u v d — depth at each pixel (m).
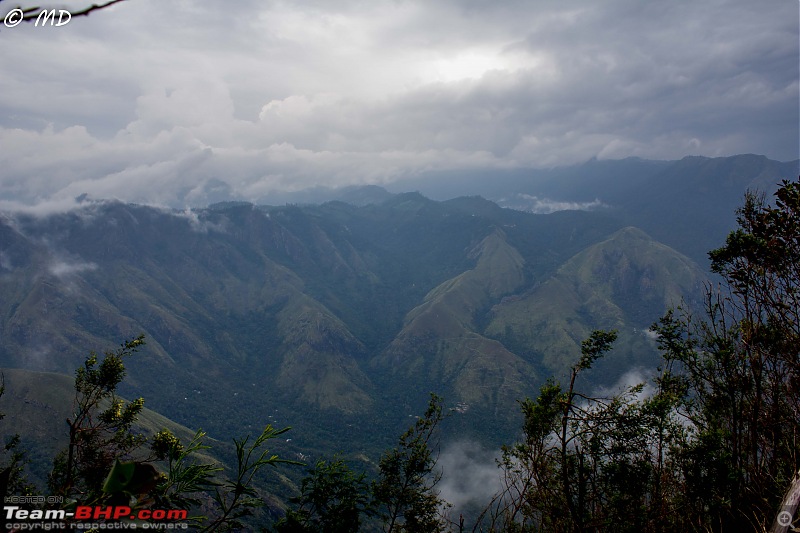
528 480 8.75
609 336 8.82
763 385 8.44
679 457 8.48
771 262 8.25
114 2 2.21
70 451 8.34
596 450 8.89
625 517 8.14
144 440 8.72
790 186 8.27
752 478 7.55
